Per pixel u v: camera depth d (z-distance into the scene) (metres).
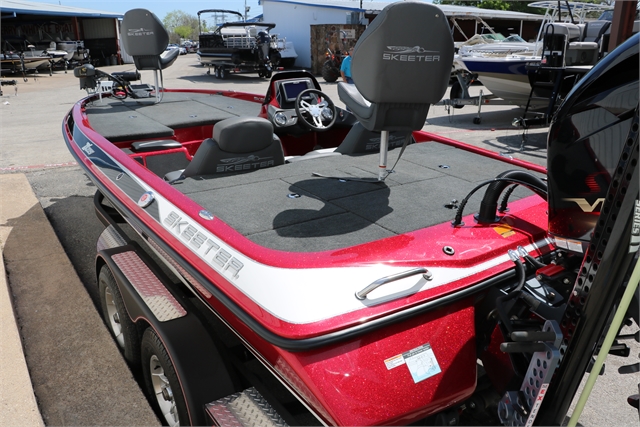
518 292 1.75
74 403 2.49
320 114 4.03
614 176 1.38
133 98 5.65
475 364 1.73
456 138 8.97
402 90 2.23
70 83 19.23
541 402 1.58
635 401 1.79
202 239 2.02
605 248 1.41
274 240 2.04
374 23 2.15
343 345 1.58
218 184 2.75
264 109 4.68
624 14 7.02
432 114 12.20
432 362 1.66
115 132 3.87
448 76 2.26
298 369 1.55
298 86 4.48
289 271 1.73
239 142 2.90
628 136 1.33
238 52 19.47
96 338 3.02
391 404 1.55
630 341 3.00
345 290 1.67
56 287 3.60
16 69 22.73
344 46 21.45
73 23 29.42
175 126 4.31
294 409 2.14
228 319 1.96
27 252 4.17
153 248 2.59
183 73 23.25
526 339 1.48
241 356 2.37
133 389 2.57
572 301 1.53
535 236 2.12
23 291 3.55
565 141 1.57
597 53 9.02
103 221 3.74
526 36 24.27
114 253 2.67
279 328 1.57
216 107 5.17
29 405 2.40
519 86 10.32
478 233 2.10
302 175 2.94
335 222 2.23
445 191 2.67
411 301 1.68
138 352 2.68
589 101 1.48
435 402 1.62
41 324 3.16
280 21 26.95
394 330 1.66
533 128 9.07
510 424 1.65
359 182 2.80
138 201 2.49
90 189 5.97
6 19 30.30
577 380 1.57
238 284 1.78
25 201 5.40
